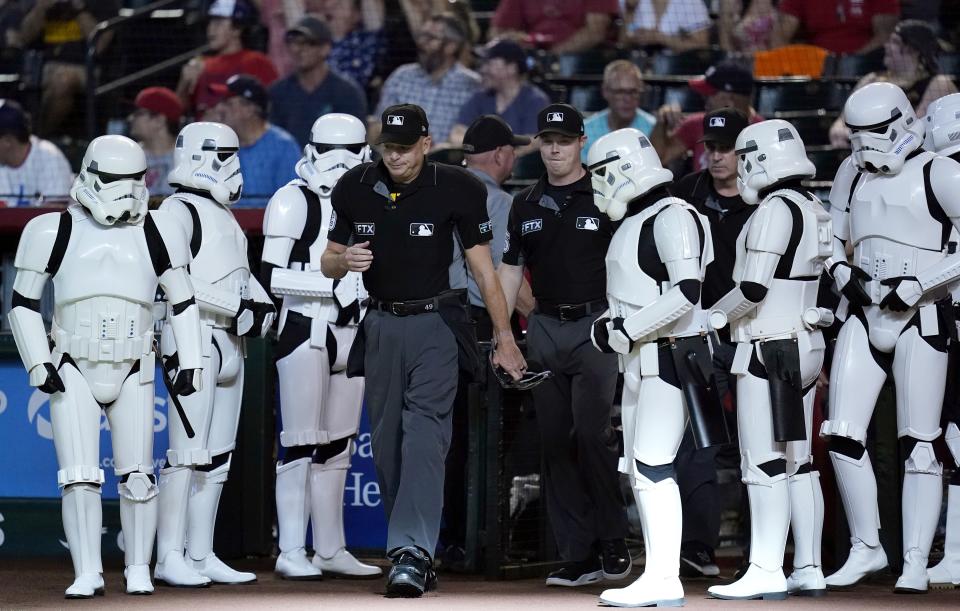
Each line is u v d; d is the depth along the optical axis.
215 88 35.47
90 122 37.59
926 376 21.00
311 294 21.94
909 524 20.97
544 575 23.22
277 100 35.44
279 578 22.39
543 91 36.50
